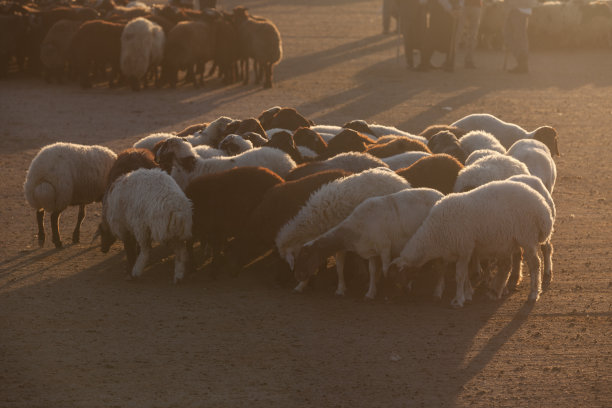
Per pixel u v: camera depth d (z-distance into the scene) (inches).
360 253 363.6
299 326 340.2
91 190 441.1
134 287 384.2
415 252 350.9
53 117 772.0
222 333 332.2
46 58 926.4
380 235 358.3
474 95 884.0
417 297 374.6
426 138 521.7
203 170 423.5
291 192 382.0
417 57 1159.6
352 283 394.0
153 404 271.9
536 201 347.9
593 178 582.9
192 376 293.3
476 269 382.6
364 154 423.2
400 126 732.0
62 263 418.9
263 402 274.5
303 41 1328.7
